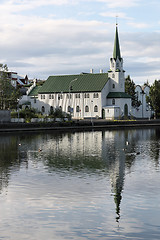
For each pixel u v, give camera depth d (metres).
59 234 13.12
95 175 23.34
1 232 13.34
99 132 74.38
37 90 146.88
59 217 14.84
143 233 13.17
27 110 100.94
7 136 60.84
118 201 17.00
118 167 26.56
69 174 23.72
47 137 58.66
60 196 17.94
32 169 25.75
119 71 133.12
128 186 20.05
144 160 30.33
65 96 136.50
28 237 12.88
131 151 37.50
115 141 50.56
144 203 16.69
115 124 103.31
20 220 14.53
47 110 140.50
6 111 84.44
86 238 12.78
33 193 18.55
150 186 20.02
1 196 18.00
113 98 130.88
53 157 32.50
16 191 18.98
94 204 16.56
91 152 36.59
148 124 107.75
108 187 19.83
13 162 29.30
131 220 14.46
